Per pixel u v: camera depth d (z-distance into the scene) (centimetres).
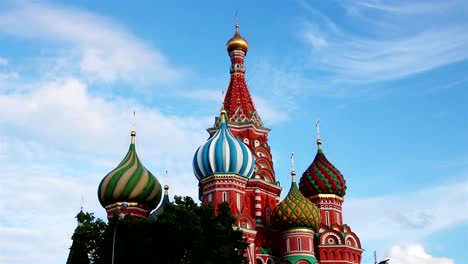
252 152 8194
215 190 7112
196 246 4975
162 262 4981
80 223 5825
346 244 7812
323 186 8338
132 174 7400
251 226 7019
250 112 8594
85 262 5341
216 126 8406
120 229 5209
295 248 7281
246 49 9188
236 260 5144
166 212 5134
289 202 7469
